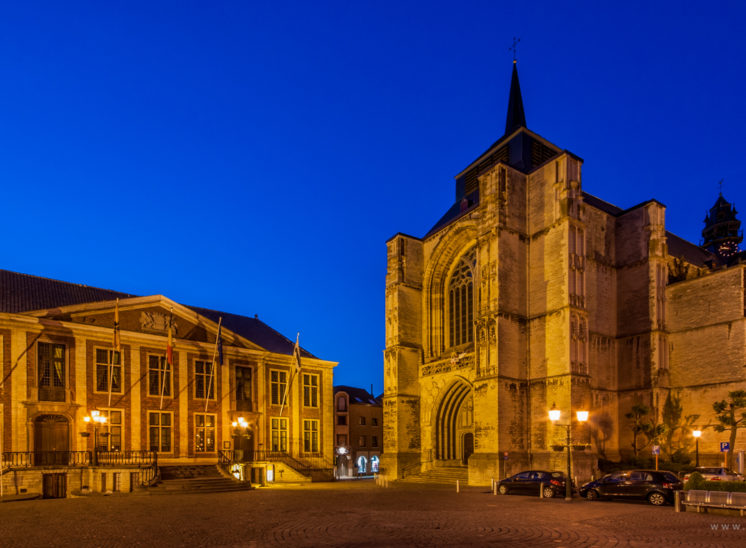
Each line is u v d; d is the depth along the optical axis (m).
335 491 29.70
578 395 34.62
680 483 21.39
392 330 46.31
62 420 32.62
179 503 22.70
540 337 37.00
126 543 12.92
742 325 34.91
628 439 38.28
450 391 43.03
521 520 16.42
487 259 38.09
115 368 34.94
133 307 36.56
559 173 37.50
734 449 32.91
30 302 34.25
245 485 31.31
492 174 38.78
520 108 50.78
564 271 36.03
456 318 44.94
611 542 12.61
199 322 39.84
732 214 62.41
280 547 12.16
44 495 29.31
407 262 47.22
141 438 35.28
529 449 36.34
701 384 36.62
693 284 38.03
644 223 39.94
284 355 43.59
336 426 72.06
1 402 30.42
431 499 24.03
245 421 38.53
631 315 39.81
